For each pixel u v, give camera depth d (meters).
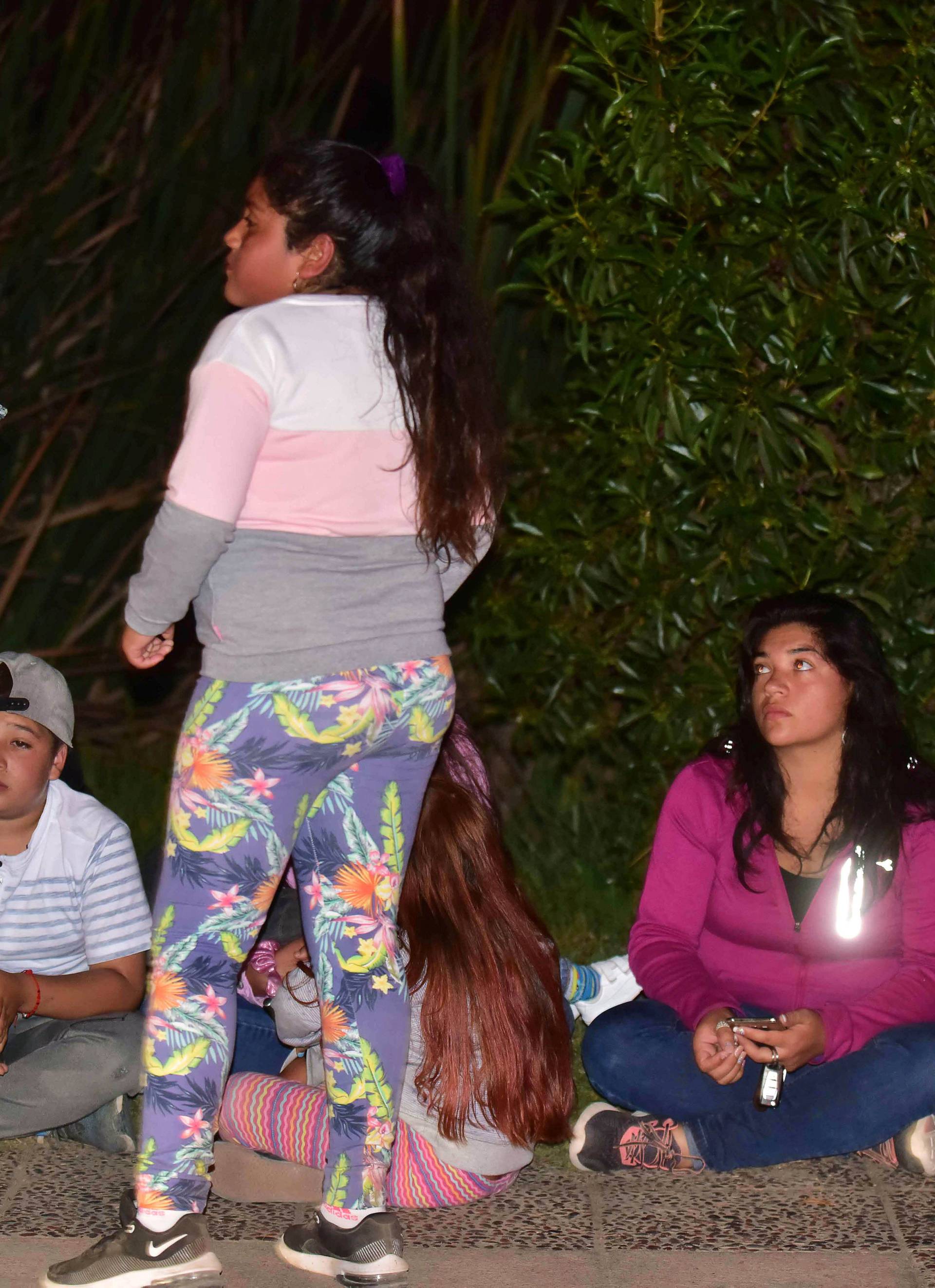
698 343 4.16
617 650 4.65
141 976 3.42
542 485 4.84
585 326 4.30
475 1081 3.05
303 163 2.67
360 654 2.63
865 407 4.23
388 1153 2.85
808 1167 3.36
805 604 3.34
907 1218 3.12
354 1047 2.79
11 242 6.89
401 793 2.79
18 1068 3.29
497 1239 3.04
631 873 4.96
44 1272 2.87
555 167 4.19
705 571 4.32
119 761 6.70
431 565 2.77
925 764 3.39
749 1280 2.88
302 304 2.61
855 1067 3.21
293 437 2.57
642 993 3.65
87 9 6.87
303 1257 2.88
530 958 3.12
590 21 4.11
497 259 6.36
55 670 3.41
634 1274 2.90
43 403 6.79
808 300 4.15
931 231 4.12
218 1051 2.73
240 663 2.61
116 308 6.93
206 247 6.95
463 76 6.72
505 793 6.02
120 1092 3.34
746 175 4.22
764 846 3.37
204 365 2.55
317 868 2.80
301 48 7.42
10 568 7.11
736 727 3.45
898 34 4.11
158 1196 2.73
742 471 4.06
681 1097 3.35
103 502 6.93
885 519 4.17
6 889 3.41
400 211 2.70
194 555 2.54
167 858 2.73
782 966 3.40
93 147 6.80
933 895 3.32
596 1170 3.33
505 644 5.21
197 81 6.95
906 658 4.29
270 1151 3.21
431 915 3.08
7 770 3.32
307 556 2.61
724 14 4.14
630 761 4.83
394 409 2.63
